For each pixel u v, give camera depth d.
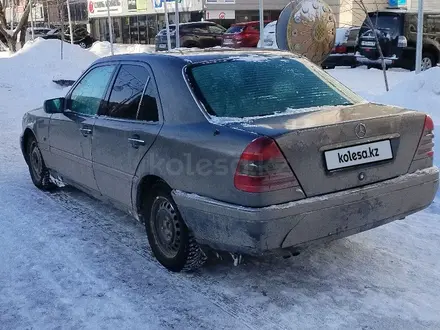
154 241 4.46
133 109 4.63
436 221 5.29
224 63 4.43
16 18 38.84
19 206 6.04
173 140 4.05
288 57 4.81
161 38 27.45
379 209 3.89
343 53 20.02
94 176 5.20
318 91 4.45
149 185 4.46
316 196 3.64
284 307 3.78
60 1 34.78
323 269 4.34
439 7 24.00
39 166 6.54
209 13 33.53
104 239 5.05
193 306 3.83
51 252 4.78
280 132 3.54
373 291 3.97
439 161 6.54
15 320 3.71
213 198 3.74
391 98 9.45
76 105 5.62
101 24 44.75
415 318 3.61
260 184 3.47
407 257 4.52
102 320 3.68
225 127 3.79
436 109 8.68
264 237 3.50
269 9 35.31
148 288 4.10
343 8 25.23
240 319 3.65
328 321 3.60
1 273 4.39
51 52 20.73
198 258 4.17
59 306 3.87
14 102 14.80
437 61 17.58
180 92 4.18
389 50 17.94
